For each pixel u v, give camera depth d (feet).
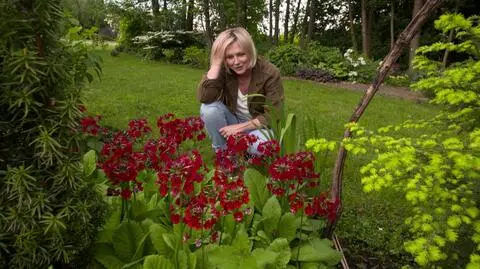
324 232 8.30
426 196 5.47
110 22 61.46
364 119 22.66
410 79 40.65
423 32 53.93
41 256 5.78
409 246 5.64
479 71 5.71
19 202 5.41
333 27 71.20
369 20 62.64
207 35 54.24
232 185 6.19
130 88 27.86
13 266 5.71
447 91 5.76
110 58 50.96
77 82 6.58
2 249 5.64
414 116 24.40
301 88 33.60
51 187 5.82
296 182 8.27
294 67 43.29
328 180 11.81
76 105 5.82
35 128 5.56
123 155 7.02
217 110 11.12
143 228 7.43
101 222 6.68
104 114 19.79
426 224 5.77
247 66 10.46
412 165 5.48
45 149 5.42
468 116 6.35
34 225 5.58
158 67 44.04
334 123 20.94
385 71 7.74
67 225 5.98
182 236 6.88
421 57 7.21
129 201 8.07
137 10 59.16
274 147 8.29
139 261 6.63
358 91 35.45
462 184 6.12
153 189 8.88
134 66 43.29
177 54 53.62
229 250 6.59
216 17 56.03
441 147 5.88
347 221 10.00
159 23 59.72
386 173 5.86
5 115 5.58
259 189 8.26
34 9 5.32
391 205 11.04
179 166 6.05
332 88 35.50
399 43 7.55
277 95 10.54
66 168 5.77
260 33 62.08
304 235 7.70
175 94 26.35
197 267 6.73
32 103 5.41
